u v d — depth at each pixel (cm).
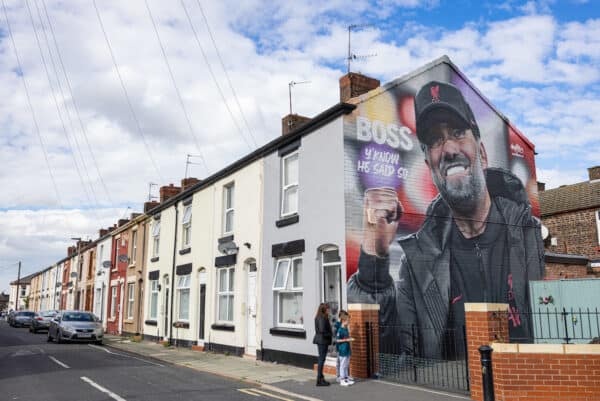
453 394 962
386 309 1315
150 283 2658
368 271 1311
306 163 1475
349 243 1298
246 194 1783
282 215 1566
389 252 1358
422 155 1491
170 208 2486
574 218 2353
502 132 1709
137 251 2894
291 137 1548
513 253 1630
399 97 1480
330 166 1379
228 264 1834
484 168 1628
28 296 7669
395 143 1441
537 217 1733
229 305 1841
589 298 1434
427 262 1420
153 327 2514
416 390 1011
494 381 873
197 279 2106
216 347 1880
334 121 1388
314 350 1344
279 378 1205
